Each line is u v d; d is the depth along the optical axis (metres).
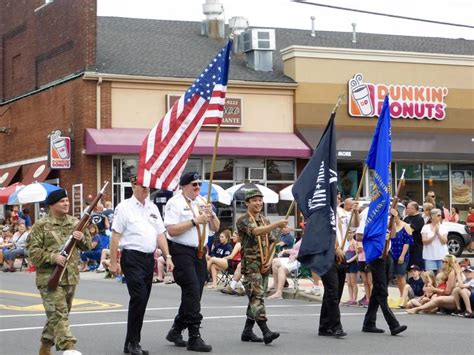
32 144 35.53
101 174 31.05
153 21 37.47
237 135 32.44
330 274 12.27
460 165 36.06
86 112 31.02
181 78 31.94
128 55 33.16
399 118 34.88
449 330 13.20
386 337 12.34
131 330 10.63
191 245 11.03
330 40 39.88
